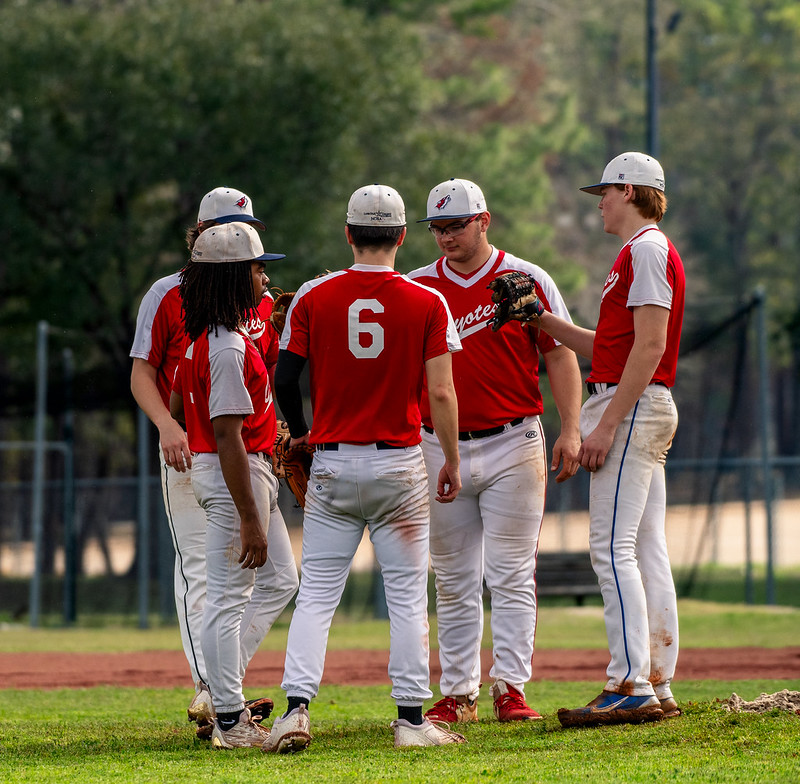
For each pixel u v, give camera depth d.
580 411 18.11
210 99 73.94
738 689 24.05
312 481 16.61
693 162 173.50
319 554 16.58
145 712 21.88
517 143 117.81
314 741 16.88
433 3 106.50
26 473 99.06
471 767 13.94
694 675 27.30
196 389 16.55
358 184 79.38
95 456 97.56
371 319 16.20
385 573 16.58
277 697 24.09
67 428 55.09
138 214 79.06
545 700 23.30
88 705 23.33
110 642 42.16
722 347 65.38
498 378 19.27
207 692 17.78
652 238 16.81
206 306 16.12
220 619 16.52
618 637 16.69
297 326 16.61
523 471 19.30
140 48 75.31
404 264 76.38
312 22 80.19
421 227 79.81
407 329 16.23
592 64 179.12
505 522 19.25
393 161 82.38
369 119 80.00
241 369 16.03
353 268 16.59
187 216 76.69
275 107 75.19
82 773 14.34
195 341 16.50
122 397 62.22
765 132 175.12
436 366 16.39
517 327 19.30
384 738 17.05
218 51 75.38
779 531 84.38
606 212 17.80
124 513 99.94
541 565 55.59
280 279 72.62
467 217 19.05
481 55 138.75
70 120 75.38
